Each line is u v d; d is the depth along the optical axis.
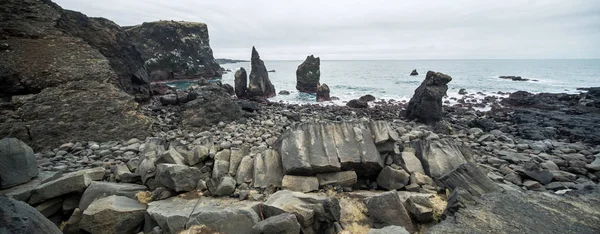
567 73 83.38
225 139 13.22
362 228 5.55
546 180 8.49
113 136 13.37
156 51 58.59
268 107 26.22
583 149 12.62
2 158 6.64
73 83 13.58
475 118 20.39
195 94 21.78
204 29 68.62
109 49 21.05
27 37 14.36
